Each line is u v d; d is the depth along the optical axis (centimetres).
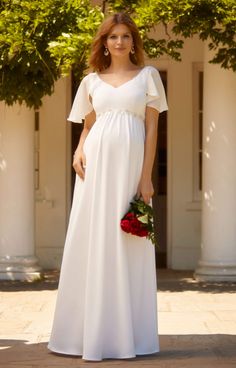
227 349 707
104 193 647
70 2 1056
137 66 680
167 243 1398
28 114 1247
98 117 666
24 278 1238
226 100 1220
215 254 1227
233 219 1226
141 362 639
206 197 1235
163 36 1375
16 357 669
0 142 1247
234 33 1087
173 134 1394
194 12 1055
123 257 644
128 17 670
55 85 1390
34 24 1055
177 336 783
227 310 973
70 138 1399
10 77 1125
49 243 1391
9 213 1245
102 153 652
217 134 1223
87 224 655
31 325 866
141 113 666
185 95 1392
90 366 625
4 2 1105
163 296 1096
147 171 660
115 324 647
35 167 1396
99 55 679
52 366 629
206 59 1230
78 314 657
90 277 646
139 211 643
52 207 1392
